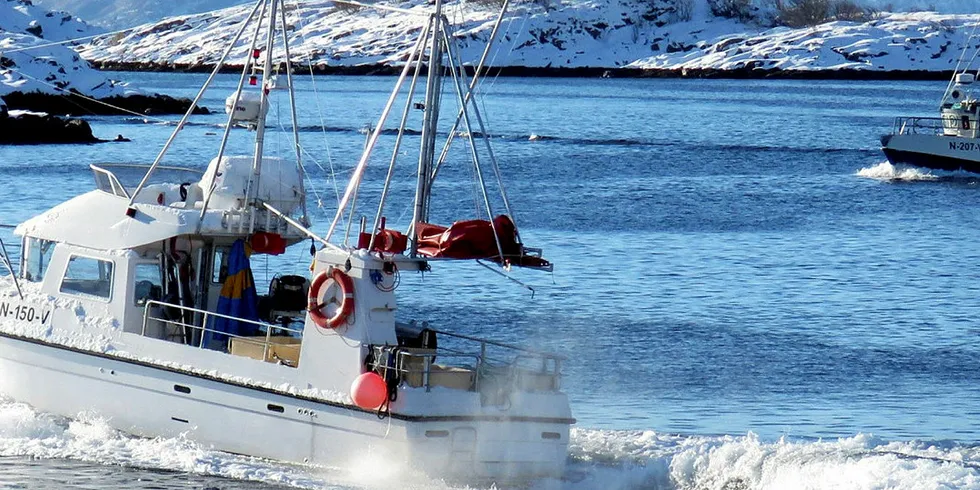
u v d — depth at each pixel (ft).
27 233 271.49
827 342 393.29
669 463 240.73
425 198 252.83
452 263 510.99
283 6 260.01
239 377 241.96
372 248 237.86
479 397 231.50
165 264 258.78
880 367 360.89
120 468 237.45
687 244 606.96
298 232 264.72
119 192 268.62
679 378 340.80
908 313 444.96
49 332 262.47
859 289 493.36
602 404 312.09
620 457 250.37
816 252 592.60
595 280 494.59
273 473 233.35
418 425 226.58
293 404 236.84
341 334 233.35
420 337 245.24
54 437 252.83
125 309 254.88
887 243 629.51
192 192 266.57
